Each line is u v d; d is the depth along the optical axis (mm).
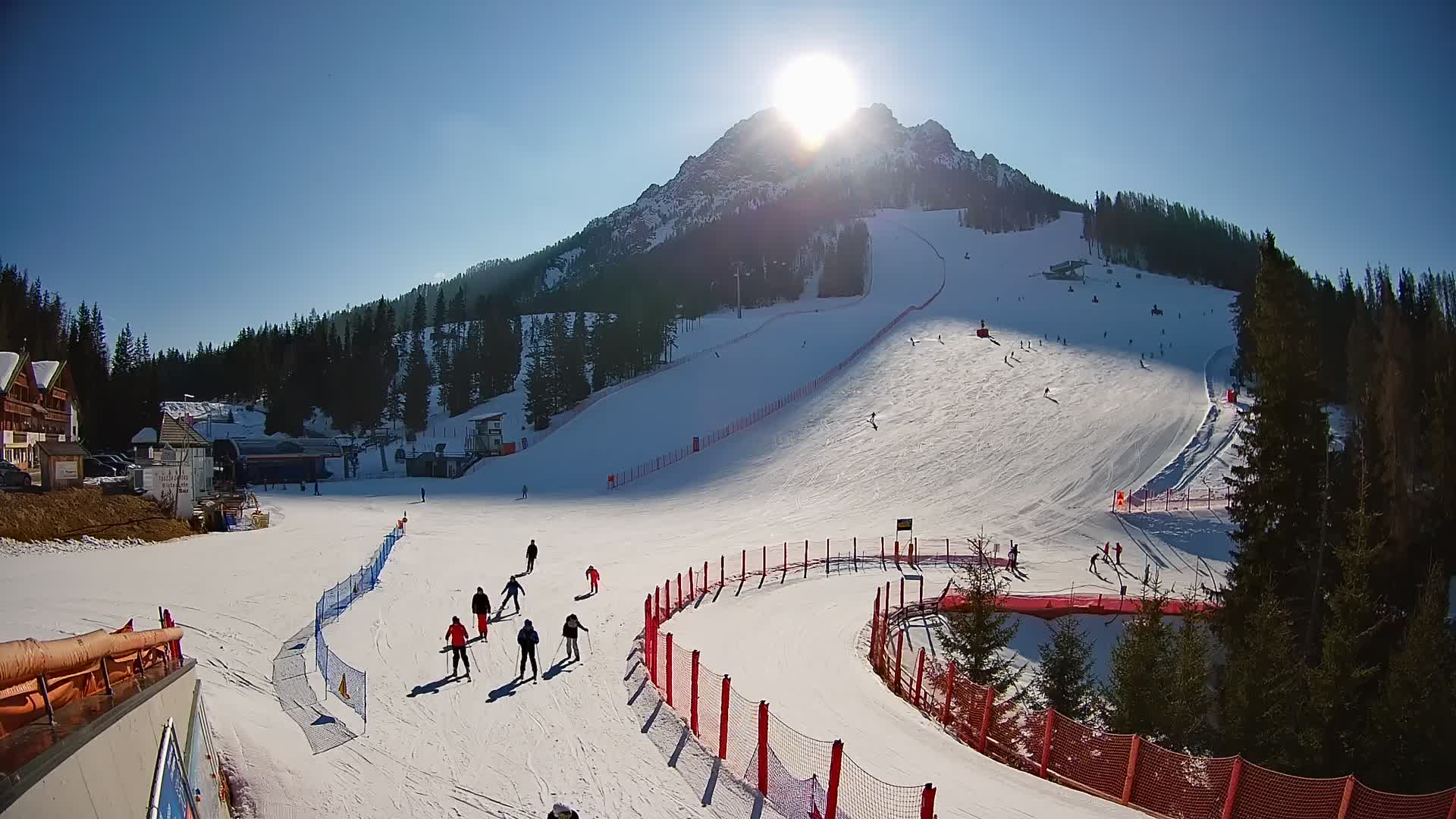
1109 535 46625
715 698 19016
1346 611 20422
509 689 19281
